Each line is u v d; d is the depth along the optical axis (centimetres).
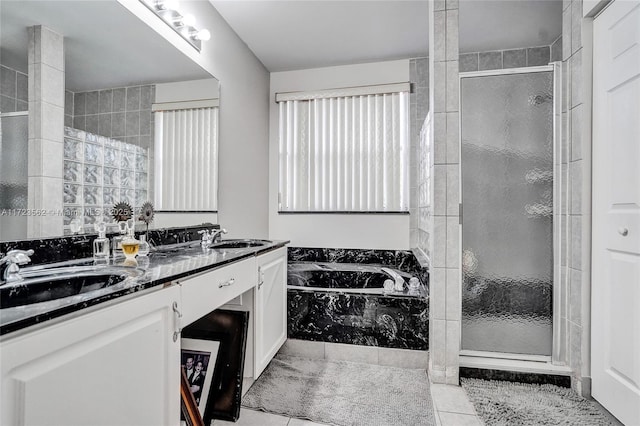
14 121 122
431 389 197
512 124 217
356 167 359
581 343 188
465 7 260
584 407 176
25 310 72
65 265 134
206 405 166
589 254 186
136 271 120
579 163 190
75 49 147
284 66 365
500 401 183
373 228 355
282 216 376
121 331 94
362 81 359
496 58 332
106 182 164
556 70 209
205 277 136
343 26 286
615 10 166
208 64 249
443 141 206
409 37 306
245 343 180
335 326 240
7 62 119
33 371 70
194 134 233
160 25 198
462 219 222
